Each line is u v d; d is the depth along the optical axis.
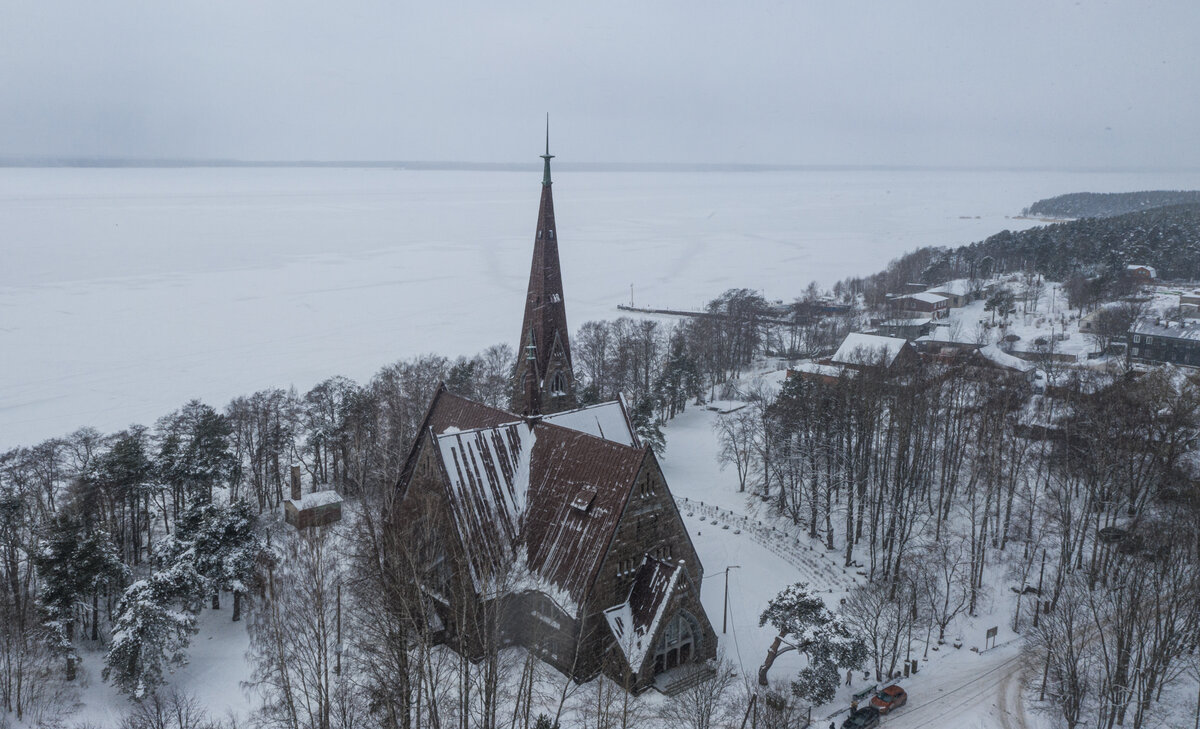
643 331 183.75
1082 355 178.12
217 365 187.88
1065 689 65.38
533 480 76.88
